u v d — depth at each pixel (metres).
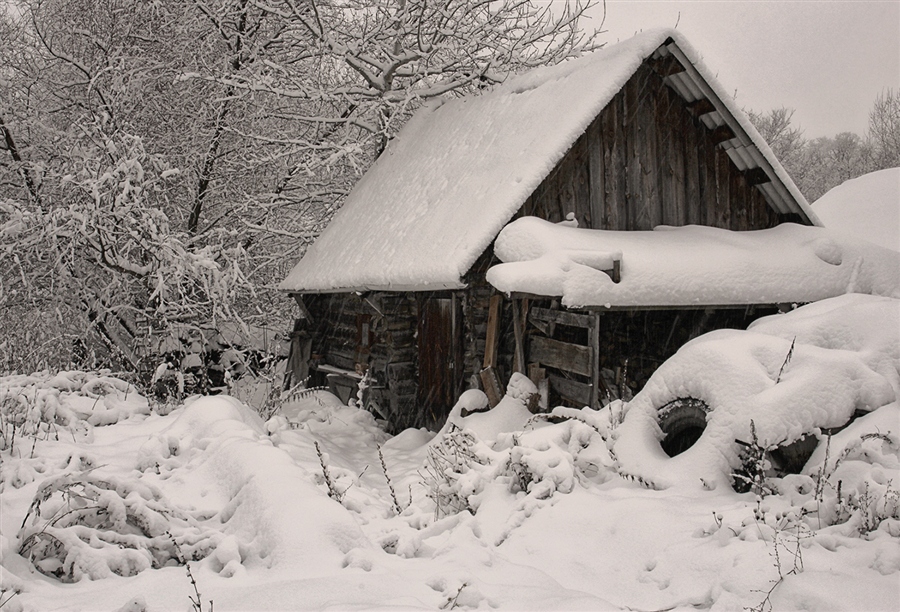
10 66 14.35
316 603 3.26
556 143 8.59
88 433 6.67
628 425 5.79
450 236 8.88
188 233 14.23
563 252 7.58
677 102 9.75
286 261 16.47
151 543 4.08
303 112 16.59
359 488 5.94
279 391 10.59
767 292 8.47
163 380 10.84
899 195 12.95
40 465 5.43
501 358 9.01
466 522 4.73
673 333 9.49
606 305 7.38
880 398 4.98
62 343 13.05
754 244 9.25
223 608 3.25
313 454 7.46
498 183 9.02
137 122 14.88
